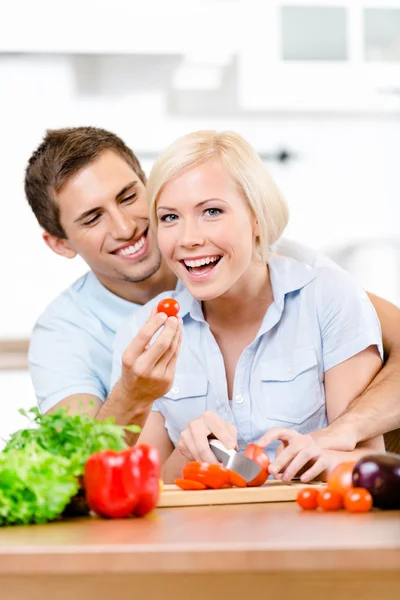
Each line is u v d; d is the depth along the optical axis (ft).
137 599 4.37
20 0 14.65
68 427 5.60
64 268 20.71
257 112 21.33
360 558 4.10
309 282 8.00
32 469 5.19
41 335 9.60
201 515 5.38
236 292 7.68
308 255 8.70
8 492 5.10
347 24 17.87
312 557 4.12
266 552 4.14
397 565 4.10
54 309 9.70
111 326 9.48
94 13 14.90
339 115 21.80
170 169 7.13
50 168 9.03
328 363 7.90
